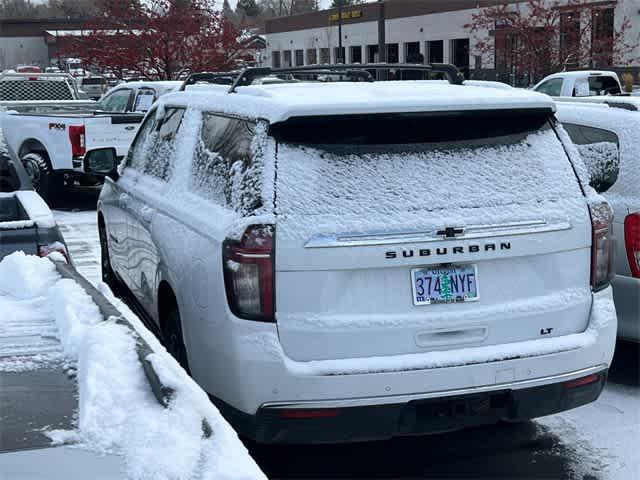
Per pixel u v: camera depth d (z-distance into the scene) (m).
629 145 5.55
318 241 3.71
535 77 30.91
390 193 3.83
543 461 4.43
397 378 3.74
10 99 19.38
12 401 2.41
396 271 3.79
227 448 2.12
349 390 3.71
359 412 3.73
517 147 4.09
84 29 26.41
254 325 3.74
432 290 3.84
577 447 4.61
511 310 3.94
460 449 4.58
